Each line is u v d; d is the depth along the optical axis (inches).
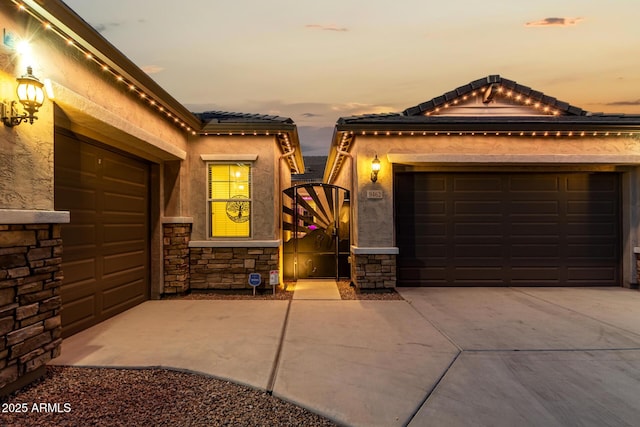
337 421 85.0
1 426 80.8
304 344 139.8
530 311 190.4
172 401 94.4
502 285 257.3
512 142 244.2
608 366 118.8
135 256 208.5
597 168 251.1
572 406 92.4
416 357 126.3
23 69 105.4
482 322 170.1
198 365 118.5
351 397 96.8
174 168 231.5
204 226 241.3
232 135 243.4
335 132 255.1
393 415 87.7
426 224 258.2
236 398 96.7
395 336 149.6
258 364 119.6
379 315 183.5
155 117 195.9
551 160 239.1
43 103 111.7
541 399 96.2
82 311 159.3
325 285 270.4
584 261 258.2
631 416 87.4
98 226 172.9
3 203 97.1
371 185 244.4
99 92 146.8
